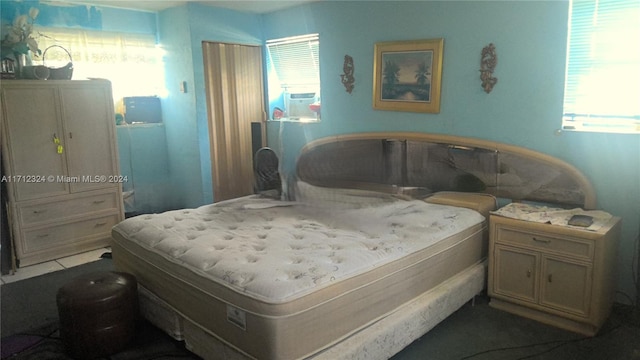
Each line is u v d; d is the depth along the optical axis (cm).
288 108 517
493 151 331
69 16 432
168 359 241
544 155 309
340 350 202
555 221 270
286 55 491
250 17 492
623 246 287
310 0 432
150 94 508
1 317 292
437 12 351
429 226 280
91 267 376
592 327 259
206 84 468
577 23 292
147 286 262
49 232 389
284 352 187
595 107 294
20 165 368
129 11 473
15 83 359
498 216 286
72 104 391
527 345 252
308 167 450
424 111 368
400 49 373
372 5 389
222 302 204
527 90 314
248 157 514
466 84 344
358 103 416
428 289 259
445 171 359
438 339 260
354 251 233
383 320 226
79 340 238
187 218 304
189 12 446
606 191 291
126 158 494
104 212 421
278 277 203
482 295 313
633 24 273
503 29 319
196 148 475
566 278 262
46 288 336
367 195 364
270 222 299
